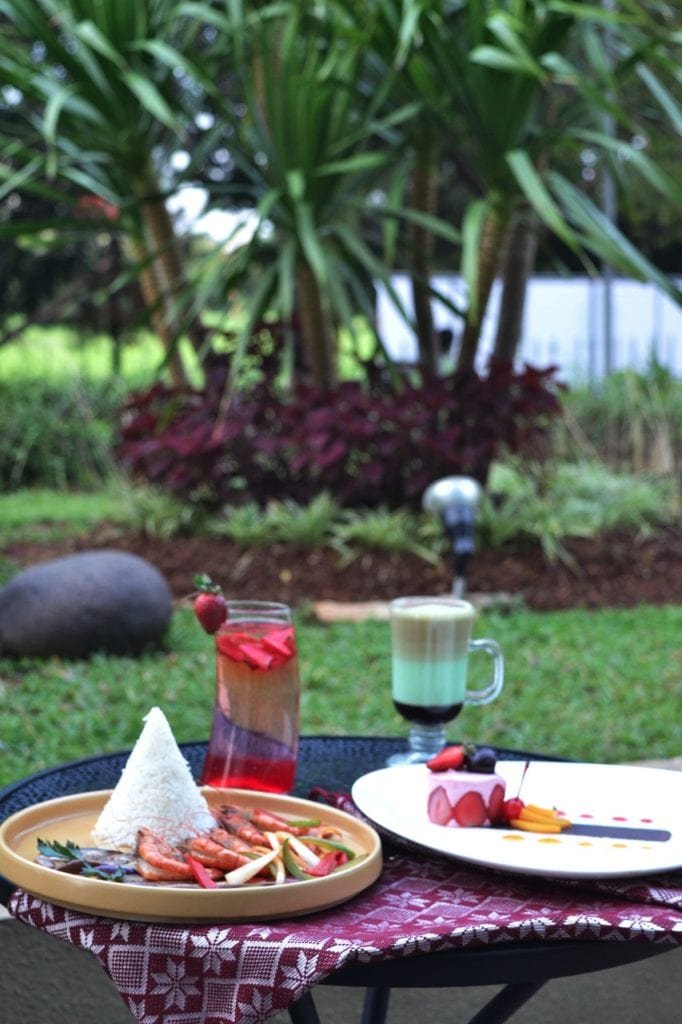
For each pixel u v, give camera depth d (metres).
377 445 6.52
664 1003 2.63
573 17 5.75
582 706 4.45
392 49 6.03
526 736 4.05
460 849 1.52
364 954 1.27
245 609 1.85
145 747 1.54
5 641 5.15
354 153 6.48
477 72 5.80
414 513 6.77
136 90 5.46
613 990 2.62
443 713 2.01
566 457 9.03
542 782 1.82
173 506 6.98
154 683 4.62
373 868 1.46
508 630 5.60
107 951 1.32
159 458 6.90
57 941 2.39
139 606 5.15
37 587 5.14
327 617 5.88
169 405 6.89
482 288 6.39
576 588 6.46
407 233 7.10
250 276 6.73
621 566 6.77
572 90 8.05
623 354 13.16
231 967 1.28
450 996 2.58
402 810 1.68
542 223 7.23
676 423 8.77
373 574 6.29
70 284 12.98
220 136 6.47
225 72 6.84
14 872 1.41
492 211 6.23
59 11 6.14
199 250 9.56
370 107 6.05
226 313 6.09
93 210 8.10
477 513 6.75
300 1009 1.61
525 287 7.42
